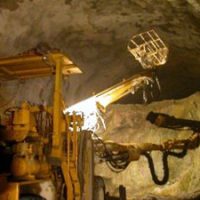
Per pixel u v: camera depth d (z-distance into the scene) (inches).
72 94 338.6
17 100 256.1
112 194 355.9
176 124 253.3
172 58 338.6
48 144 185.8
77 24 257.3
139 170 369.7
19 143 165.6
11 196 153.3
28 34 234.5
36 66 192.7
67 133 193.8
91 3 231.0
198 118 355.9
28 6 209.8
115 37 290.7
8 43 225.5
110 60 333.4
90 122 294.2
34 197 171.9
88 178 205.6
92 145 211.8
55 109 180.5
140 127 379.6
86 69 331.9
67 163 191.2
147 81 295.4
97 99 293.0
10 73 204.1
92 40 290.4
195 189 342.6
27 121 167.9
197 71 361.7
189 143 278.2
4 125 172.9
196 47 295.9
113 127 378.3
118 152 258.7
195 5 209.2
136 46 289.3
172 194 348.8
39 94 283.9
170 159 364.5
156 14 249.0
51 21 239.5
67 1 221.9
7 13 205.6
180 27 264.5
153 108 382.0
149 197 350.0
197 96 362.6
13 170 160.2
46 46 261.7
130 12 248.1
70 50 293.3
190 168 351.3
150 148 274.7
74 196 191.5
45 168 179.6
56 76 183.8
